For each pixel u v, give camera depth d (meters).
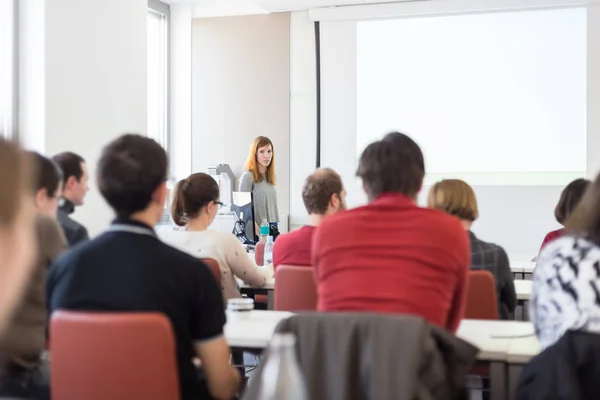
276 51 7.37
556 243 1.79
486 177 6.81
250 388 1.63
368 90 7.14
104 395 1.68
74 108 4.96
